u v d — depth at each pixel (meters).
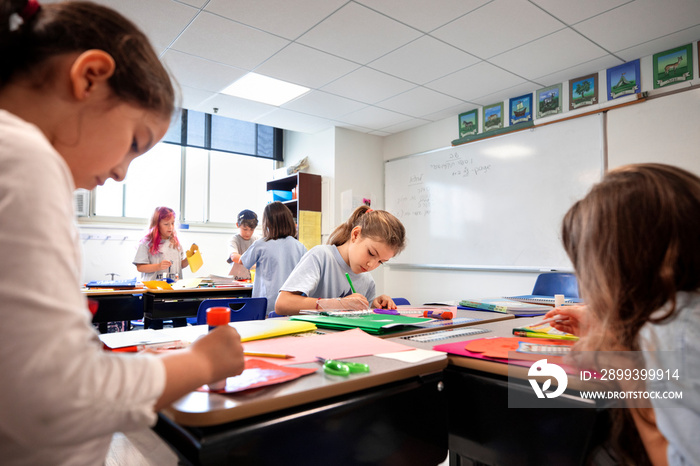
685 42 2.75
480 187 3.97
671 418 0.47
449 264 4.22
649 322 0.50
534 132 3.57
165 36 2.77
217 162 5.17
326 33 2.72
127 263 4.43
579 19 2.50
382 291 4.88
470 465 0.83
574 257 0.62
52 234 0.34
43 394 0.31
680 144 2.76
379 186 4.97
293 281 1.53
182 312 2.81
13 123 0.36
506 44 2.82
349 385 0.60
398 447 0.66
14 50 0.40
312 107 4.06
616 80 3.10
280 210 2.62
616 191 0.55
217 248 5.02
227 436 0.48
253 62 3.14
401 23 2.59
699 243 0.49
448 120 4.30
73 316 0.34
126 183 4.56
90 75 0.41
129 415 0.36
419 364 0.69
